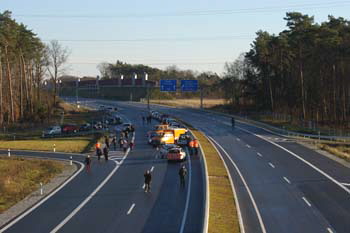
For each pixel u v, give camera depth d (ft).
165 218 104.12
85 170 171.22
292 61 384.27
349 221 107.45
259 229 100.37
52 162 187.93
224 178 152.56
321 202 124.98
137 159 192.95
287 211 115.75
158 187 138.41
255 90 429.79
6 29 334.24
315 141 246.68
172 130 244.42
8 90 368.48
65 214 109.29
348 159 191.72
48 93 474.90
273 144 234.38
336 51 321.93
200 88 491.72
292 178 156.04
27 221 103.60
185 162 182.91
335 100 347.97
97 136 270.87
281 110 404.16
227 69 508.12
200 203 117.70
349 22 341.82
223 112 424.87
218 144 234.79
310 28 322.75
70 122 365.61
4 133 302.86
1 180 149.38
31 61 414.00
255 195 132.26
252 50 422.41
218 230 93.45
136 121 368.07
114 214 108.47
